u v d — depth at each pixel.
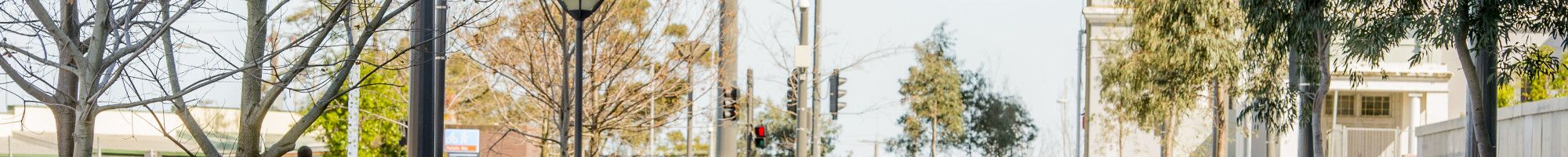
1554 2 14.66
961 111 47.72
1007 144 49.06
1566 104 18.95
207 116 21.23
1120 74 31.33
